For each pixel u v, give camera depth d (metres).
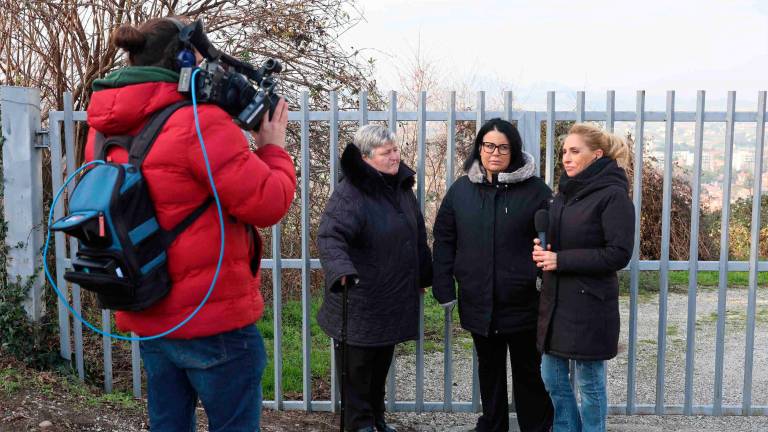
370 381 3.72
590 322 3.28
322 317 3.78
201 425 3.84
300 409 4.37
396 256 3.62
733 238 10.33
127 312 2.19
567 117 4.06
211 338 2.18
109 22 5.60
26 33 5.47
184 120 2.06
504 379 3.84
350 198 3.57
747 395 4.21
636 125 4.02
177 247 2.09
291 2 6.30
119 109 2.08
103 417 3.85
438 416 4.30
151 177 2.05
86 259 2.05
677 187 9.20
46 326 4.41
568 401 3.47
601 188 3.27
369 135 3.64
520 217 3.59
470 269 3.66
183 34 2.18
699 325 6.95
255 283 2.31
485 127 3.63
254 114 2.21
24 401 3.81
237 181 2.08
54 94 5.64
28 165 4.30
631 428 4.04
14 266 4.33
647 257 9.38
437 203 6.75
